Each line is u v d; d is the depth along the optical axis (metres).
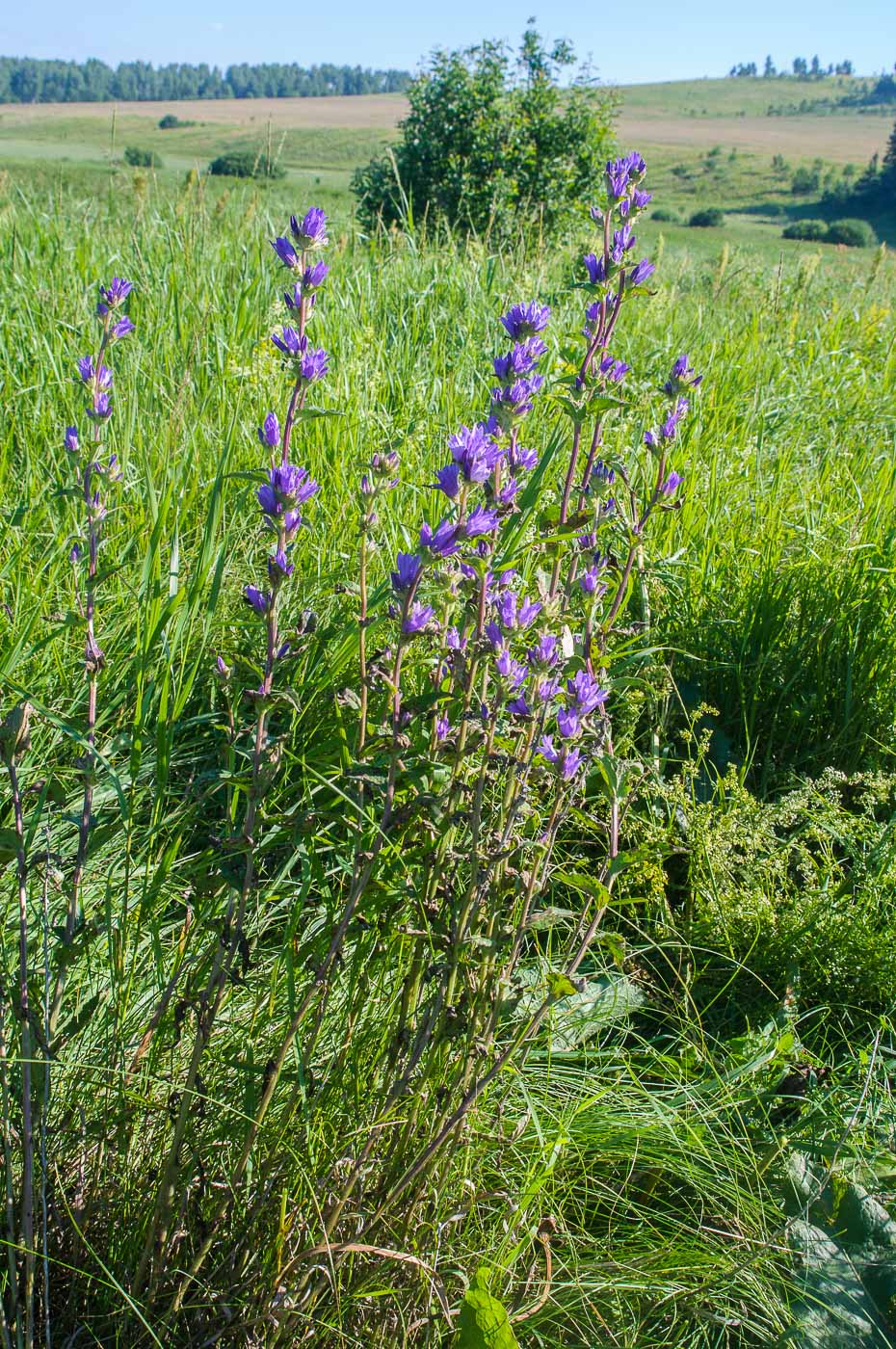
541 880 1.71
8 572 3.00
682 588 3.72
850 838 2.87
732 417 5.17
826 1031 2.55
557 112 12.52
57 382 4.23
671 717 3.41
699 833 2.77
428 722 1.85
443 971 1.64
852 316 7.89
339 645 2.83
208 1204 1.75
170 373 4.45
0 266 5.22
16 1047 1.74
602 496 2.45
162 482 3.53
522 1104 2.09
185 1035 1.92
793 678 3.47
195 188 6.81
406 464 3.83
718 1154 2.13
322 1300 1.69
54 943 1.99
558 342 5.02
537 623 1.80
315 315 4.95
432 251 7.30
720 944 2.65
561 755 1.61
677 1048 2.50
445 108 11.65
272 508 1.51
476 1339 1.56
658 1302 1.86
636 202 2.20
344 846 1.97
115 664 2.81
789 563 3.86
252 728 1.66
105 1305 1.72
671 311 7.14
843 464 4.78
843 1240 2.02
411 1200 1.70
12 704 2.54
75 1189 1.79
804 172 76.94
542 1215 1.93
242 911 1.57
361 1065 1.88
